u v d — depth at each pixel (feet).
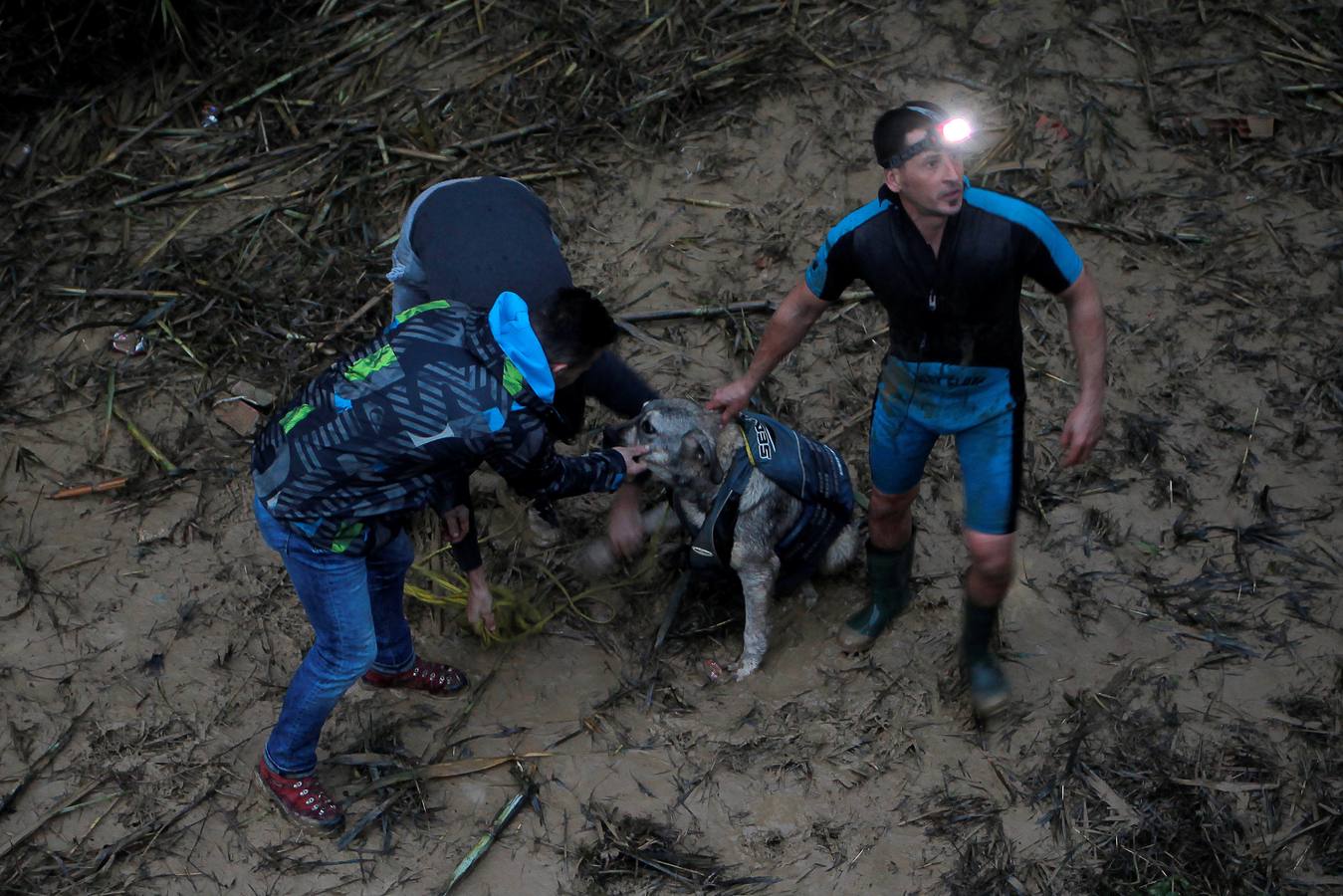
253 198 20.49
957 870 12.83
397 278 14.64
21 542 16.05
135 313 18.85
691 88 21.34
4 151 21.21
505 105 21.49
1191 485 16.47
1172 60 21.50
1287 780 13.42
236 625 15.25
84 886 12.80
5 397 17.80
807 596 15.64
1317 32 21.59
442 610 15.58
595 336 11.22
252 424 17.37
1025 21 22.13
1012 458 12.63
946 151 11.14
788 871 12.92
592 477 12.69
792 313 12.98
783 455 13.98
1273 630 14.82
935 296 11.83
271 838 13.24
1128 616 15.11
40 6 21.61
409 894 12.79
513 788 13.69
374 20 22.82
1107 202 19.70
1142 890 12.60
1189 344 18.03
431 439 11.07
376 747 14.12
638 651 15.26
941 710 14.32
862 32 22.21
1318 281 18.66
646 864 12.97
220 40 22.59
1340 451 16.71
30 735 14.08
